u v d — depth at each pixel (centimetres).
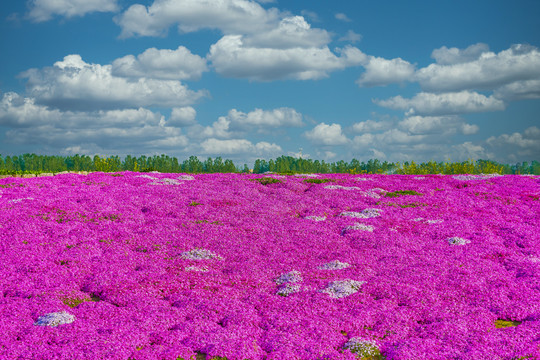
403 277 2088
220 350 1378
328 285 2000
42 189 3697
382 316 1664
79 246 2419
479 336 1484
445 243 2659
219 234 2773
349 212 3403
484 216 3272
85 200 3406
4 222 2717
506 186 4259
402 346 1416
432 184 4494
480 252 2480
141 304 1756
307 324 1588
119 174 4762
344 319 1642
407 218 3244
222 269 2244
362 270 2195
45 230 2636
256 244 2619
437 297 1853
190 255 2388
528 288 1956
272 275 2177
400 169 8062
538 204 3612
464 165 7712
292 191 4178
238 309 1722
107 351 1340
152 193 3809
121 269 2156
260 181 4584
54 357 1299
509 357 1341
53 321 1558
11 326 1508
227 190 4081
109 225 2836
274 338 1482
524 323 1630
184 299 1828
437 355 1359
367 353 1399
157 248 2483
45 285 1938
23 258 2202
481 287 1938
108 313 1667
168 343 1444
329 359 1340
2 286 1912
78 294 1875
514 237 2762
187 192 3900
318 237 2766
